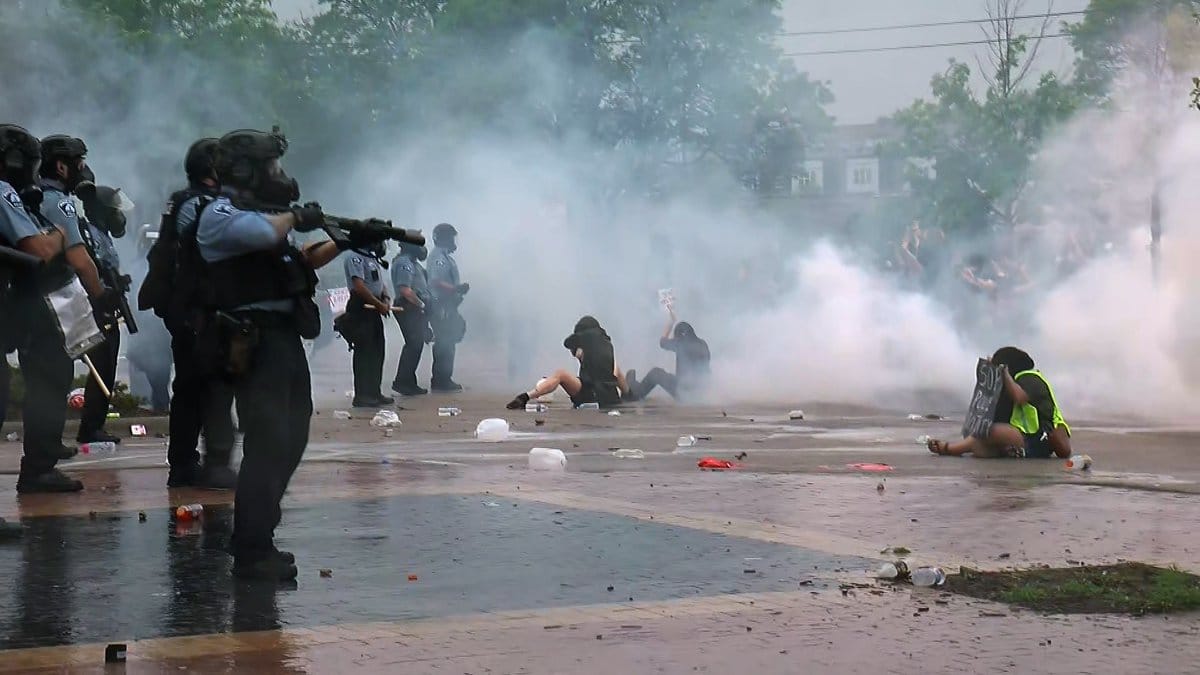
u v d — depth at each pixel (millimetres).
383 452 11734
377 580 6484
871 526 7863
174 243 7953
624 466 10688
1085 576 6480
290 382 6520
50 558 6965
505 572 6648
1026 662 5148
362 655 5230
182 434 9367
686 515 8203
